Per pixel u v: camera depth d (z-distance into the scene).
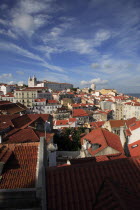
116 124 45.81
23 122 27.36
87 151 22.31
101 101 121.62
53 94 121.44
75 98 128.62
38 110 90.88
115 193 6.39
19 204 7.46
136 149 21.42
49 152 17.81
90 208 6.81
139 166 8.86
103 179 8.07
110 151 21.05
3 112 41.66
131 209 5.49
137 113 94.12
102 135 24.81
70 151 27.33
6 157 9.59
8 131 22.61
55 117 77.31
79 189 7.54
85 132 38.22
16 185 8.05
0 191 7.45
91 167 8.57
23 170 9.01
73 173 8.21
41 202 7.23
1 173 8.70
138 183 7.96
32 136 20.38
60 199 7.11
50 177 7.96
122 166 8.80
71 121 56.41
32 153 10.27
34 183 8.18
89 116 79.44
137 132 24.69
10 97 102.50
